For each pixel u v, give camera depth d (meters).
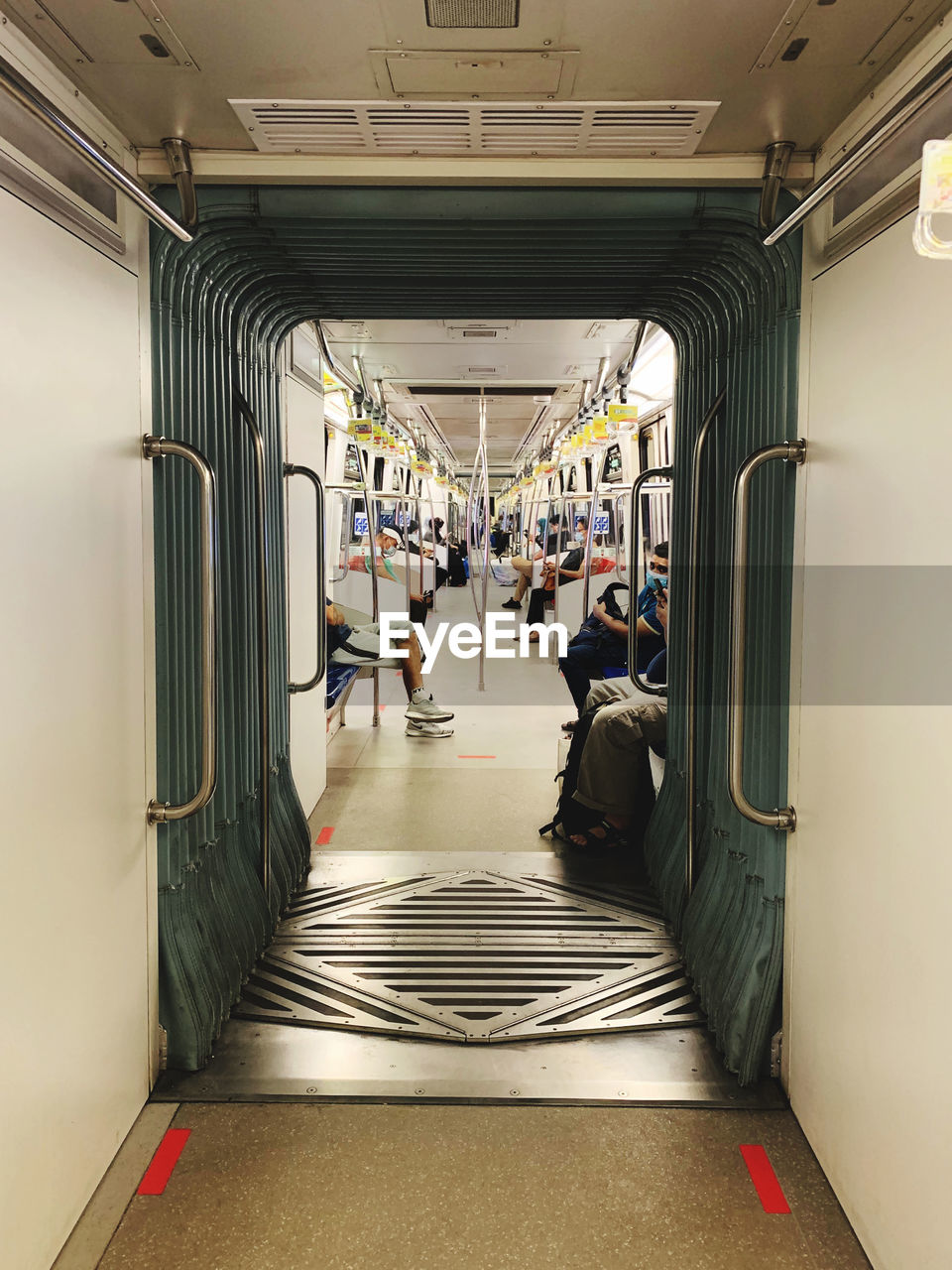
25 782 1.60
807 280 2.15
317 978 2.85
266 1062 2.43
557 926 3.23
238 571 2.83
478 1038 2.52
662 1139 2.14
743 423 2.57
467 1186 1.98
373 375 5.61
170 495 2.28
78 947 1.84
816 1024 2.07
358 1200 1.94
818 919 2.06
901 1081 1.62
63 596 1.75
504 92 1.87
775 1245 1.82
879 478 1.73
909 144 1.62
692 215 2.29
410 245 2.49
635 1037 2.55
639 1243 1.82
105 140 2.00
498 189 2.26
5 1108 1.53
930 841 1.52
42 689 1.66
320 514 3.37
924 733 1.54
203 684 2.15
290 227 2.37
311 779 4.54
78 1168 1.85
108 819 1.99
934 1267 1.48
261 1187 1.97
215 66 1.76
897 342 1.66
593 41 1.66
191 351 2.41
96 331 1.90
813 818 2.09
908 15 1.56
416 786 5.02
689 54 1.70
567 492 7.63
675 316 3.17
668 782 3.51
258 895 2.94
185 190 2.14
